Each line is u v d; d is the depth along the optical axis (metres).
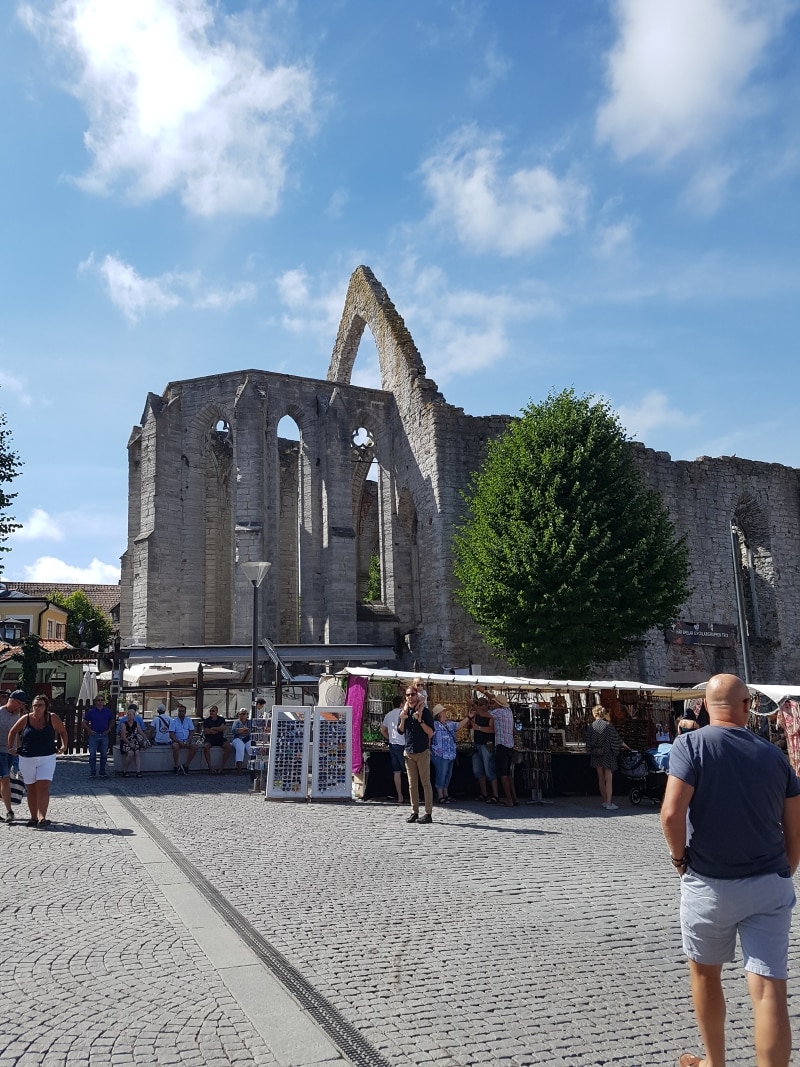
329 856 10.91
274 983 5.81
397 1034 5.04
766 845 4.14
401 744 16.83
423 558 36.97
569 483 29.41
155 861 10.04
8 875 9.26
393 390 41.00
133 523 40.03
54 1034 4.92
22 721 13.11
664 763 16.70
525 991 5.86
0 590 44.75
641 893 9.07
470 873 10.01
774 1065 3.80
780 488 43.44
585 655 27.94
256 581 22.20
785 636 41.94
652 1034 5.14
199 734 24.31
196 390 38.81
